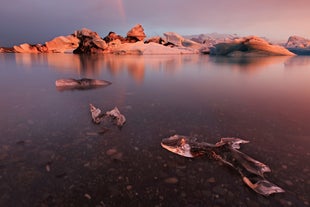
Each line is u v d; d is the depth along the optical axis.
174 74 15.10
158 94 8.35
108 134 4.41
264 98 7.88
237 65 23.70
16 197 2.59
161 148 3.84
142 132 4.54
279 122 5.26
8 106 6.32
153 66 20.86
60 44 51.09
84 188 2.76
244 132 4.63
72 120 5.19
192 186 2.82
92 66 20.16
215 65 23.28
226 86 10.41
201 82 11.55
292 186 2.86
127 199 2.58
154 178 2.97
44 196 2.61
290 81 12.40
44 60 27.16
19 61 25.14
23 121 5.05
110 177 2.98
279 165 3.36
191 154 3.57
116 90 9.09
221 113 5.96
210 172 3.14
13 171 3.08
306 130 4.74
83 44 46.81
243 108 6.50
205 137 4.36
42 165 3.24
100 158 3.47
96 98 7.54
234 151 3.58
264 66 22.95
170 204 2.51
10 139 4.08
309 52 66.06
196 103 7.04
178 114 5.82
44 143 3.95
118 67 19.38
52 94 8.09
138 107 6.46
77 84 10.07
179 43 62.00
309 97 8.06
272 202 2.56
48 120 5.16
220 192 2.72
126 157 3.52
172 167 3.25
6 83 10.47
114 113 5.39
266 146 3.99
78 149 3.75
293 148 3.91
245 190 2.76
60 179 2.92
